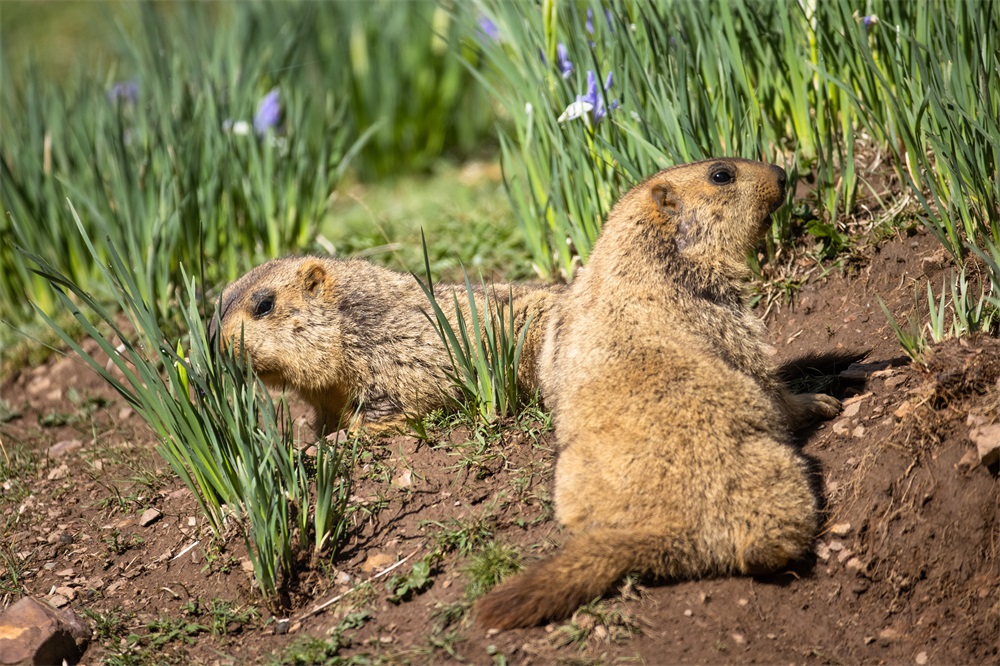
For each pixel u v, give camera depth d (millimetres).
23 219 13547
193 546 8883
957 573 7570
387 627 7801
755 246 10242
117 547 9117
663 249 9055
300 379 10438
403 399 10344
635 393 8141
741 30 11438
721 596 7656
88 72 18109
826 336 9977
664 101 10477
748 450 7875
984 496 7645
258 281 10500
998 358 8203
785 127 11961
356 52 18375
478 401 9430
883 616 7578
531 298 10648
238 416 8375
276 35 17328
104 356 12734
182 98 14289
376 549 8469
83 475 10445
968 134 9344
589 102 10828
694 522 7637
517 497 8602
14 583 8812
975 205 9602
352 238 14633
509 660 7281
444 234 14516
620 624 7441
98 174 13062
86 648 8109
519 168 12500
